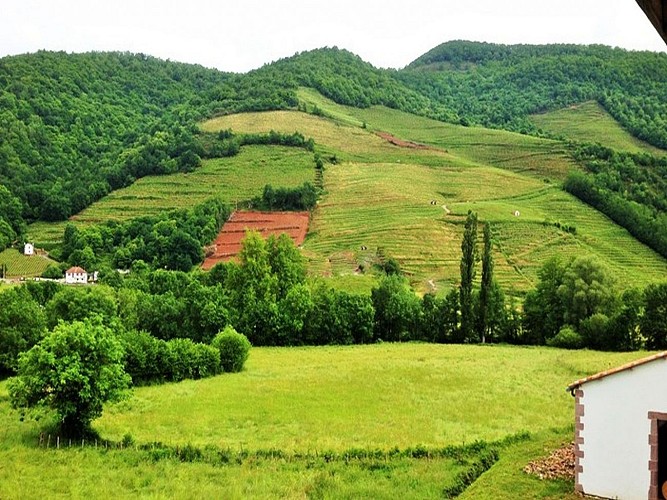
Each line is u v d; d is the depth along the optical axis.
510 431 42.88
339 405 51.53
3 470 34.31
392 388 58.50
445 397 54.53
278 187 195.75
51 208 190.50
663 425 26.11
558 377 64.62
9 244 172.75
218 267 127.00
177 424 45.53
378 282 126.50
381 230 164.62
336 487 31.34
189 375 64.19
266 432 43.31
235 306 101.12
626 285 133.00
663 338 94.62
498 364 73.81
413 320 106.19
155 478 33.31
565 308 101.38
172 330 91.50
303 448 38.75
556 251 153.50
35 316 67.38
